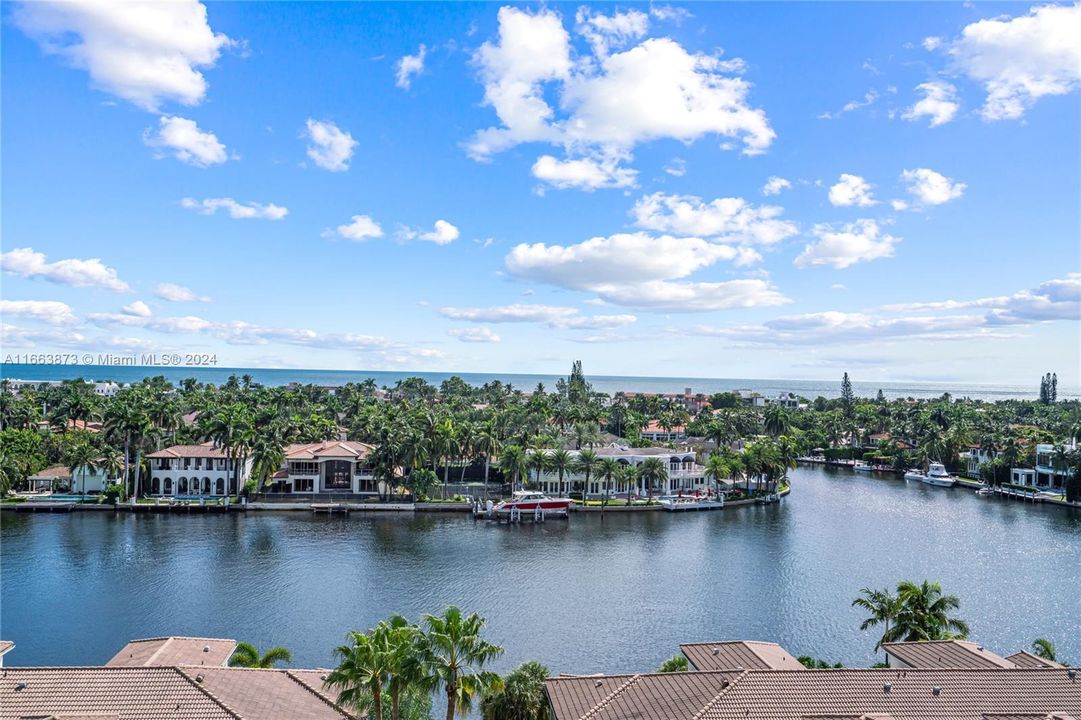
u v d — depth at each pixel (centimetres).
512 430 19600
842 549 10962
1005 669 4144
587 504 14175
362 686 3684
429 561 9862
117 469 14000
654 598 8288
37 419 19025
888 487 18338
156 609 7638
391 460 13950
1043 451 17525
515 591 8475
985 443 19350
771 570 9625
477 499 14200
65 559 9625
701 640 6994
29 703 3541
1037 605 8288
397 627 4084
